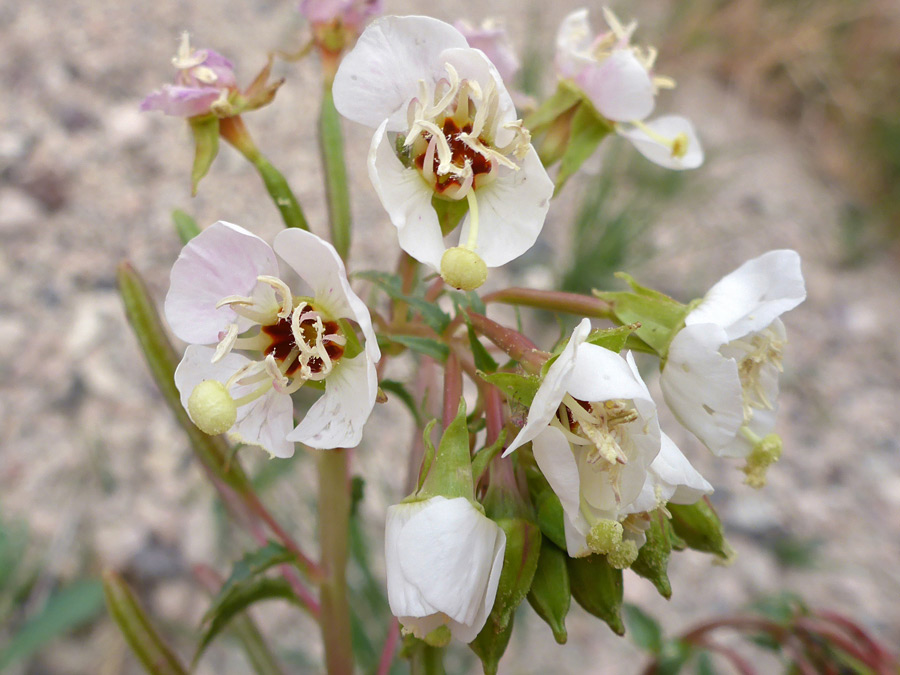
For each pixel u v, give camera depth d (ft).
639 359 0.37
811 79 0.58
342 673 0.19
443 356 0.15
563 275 0.39
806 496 0.40
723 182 0.51
